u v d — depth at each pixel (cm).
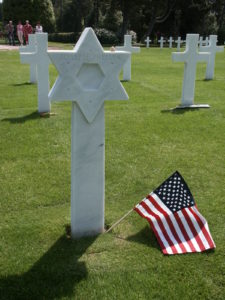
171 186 392
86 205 367
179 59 892
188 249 360
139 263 344
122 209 442
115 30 4816
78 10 5381
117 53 328
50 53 310
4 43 3719
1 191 479
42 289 310
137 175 538
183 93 928
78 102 328
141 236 385
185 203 386
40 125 760
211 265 345
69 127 753
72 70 319
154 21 4416
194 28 4825
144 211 384
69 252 356
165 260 348
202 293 312
